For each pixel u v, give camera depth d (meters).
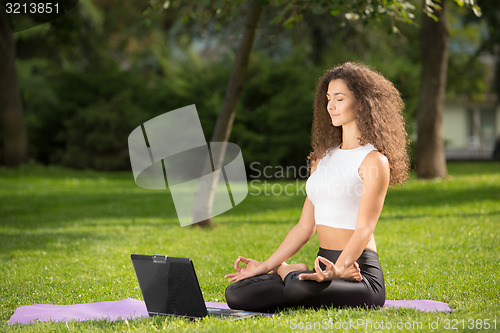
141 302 6.18
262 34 29.36
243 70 11.72
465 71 31.59
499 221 11.95
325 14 27.50
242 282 5.27
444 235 10.78
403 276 7.61
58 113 28.92
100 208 15.81
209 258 9.26
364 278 5.04
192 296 4.98
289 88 24.03
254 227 12.40
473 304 5.72
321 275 4.80
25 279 7.86
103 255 9.59
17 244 10.66
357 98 5.10
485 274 7.47
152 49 34.53
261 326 4.70
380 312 5.01
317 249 9.86
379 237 10.85
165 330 4.68
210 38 32.75
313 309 4.99
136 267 5.19
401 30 27.22
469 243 9.88
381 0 9.84
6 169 24.77
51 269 8.49
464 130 40.81
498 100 34.59
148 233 11.78
